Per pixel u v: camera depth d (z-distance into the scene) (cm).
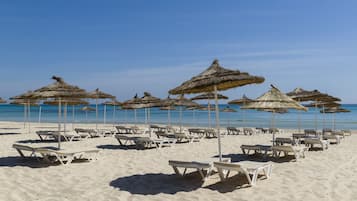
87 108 2270
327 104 1542
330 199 497
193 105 1468
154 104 1162
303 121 3131
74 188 562
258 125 2664
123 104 1197
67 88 793
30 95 804
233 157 907
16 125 2381
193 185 575
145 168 733
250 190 544
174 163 599
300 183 593
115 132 1602
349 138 1462
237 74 562
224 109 2217
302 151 883
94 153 845
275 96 804
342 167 746
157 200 494
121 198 505
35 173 672
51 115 4622
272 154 944
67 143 1198
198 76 595
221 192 533
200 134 1641
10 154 914
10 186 568
